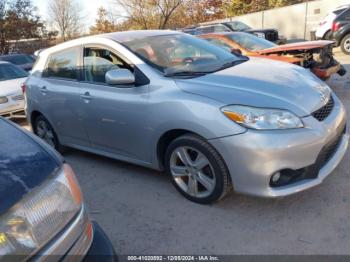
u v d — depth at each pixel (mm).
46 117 5023
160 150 3701
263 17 21531
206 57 4168
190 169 3469
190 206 3508
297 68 4070
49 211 1683
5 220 1516
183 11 30625
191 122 3213
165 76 3602
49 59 4988
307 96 3258
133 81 3658
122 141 4016
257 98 3078
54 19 37688
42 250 1617
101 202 3818
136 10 29250
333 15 13359
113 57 4023
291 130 2955
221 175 3195
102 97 4016
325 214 3156
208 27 15508
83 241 1895
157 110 3480
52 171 1811
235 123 3002
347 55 13125
